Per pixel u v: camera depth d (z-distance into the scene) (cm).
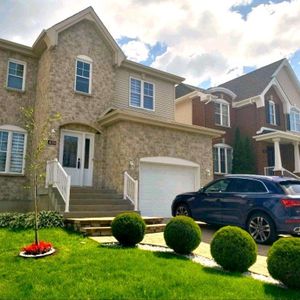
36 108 1484
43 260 604
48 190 1165
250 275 560
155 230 985
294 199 810
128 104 1711
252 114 2375
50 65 1402
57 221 924
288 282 471
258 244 848
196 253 705
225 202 955
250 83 2627
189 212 1073
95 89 1536
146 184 1412
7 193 1356
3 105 1415
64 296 438
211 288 457
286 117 2544
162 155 1477
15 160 1401
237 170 2242
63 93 1419
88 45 1559
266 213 845
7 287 481
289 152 2469
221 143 2303
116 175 1366
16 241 737
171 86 1947
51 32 1409
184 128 1559
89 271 529
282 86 2691
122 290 450
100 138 1507
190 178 1591
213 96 2267
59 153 1395
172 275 506
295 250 479
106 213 1062
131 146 1383
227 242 561
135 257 607
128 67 1728
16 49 1477
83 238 803
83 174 1447
